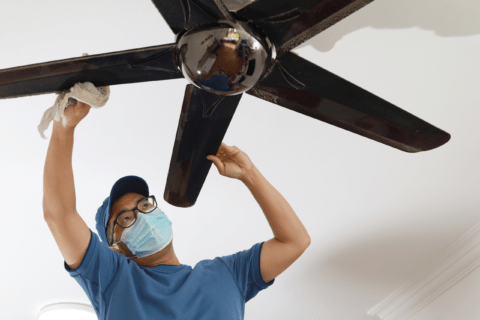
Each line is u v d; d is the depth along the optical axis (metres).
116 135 2.87
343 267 3.66
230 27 1.21
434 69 2.61
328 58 2.58
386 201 3.25
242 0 1.35
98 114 2.78
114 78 1.39
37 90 1.38
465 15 2.38
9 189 3.11
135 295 1.55
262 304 3.91
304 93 1.48
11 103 2.71
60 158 1.49
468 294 3.57
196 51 1.22
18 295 3.73
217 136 1.58
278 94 1.50
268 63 1.28
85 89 1.36
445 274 3.65
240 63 1.22
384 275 3.73
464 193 3.18
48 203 1.53
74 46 2.47
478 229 3.37
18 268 3.56
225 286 1.69
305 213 3.34
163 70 1.38
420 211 3.30
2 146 2.89
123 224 1.90
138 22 2.39
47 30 2.41
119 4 2.33
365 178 3.13
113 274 1.60
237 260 1.80
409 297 3.83
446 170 3.07
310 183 3.16
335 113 1.54
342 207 3.29
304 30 1.26
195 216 3.32
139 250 1.87
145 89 2.68
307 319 3.99
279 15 1.23
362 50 2.54
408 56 2.56
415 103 2.76
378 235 3.45
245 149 2.99
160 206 3.23
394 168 3.08
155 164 3.01
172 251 1.92
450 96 2.72
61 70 1.33
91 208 3.20
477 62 2.57
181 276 1.68
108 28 2.41
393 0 2.33
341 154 3.02
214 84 1.26
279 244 1.81
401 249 3.55
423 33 2.47
